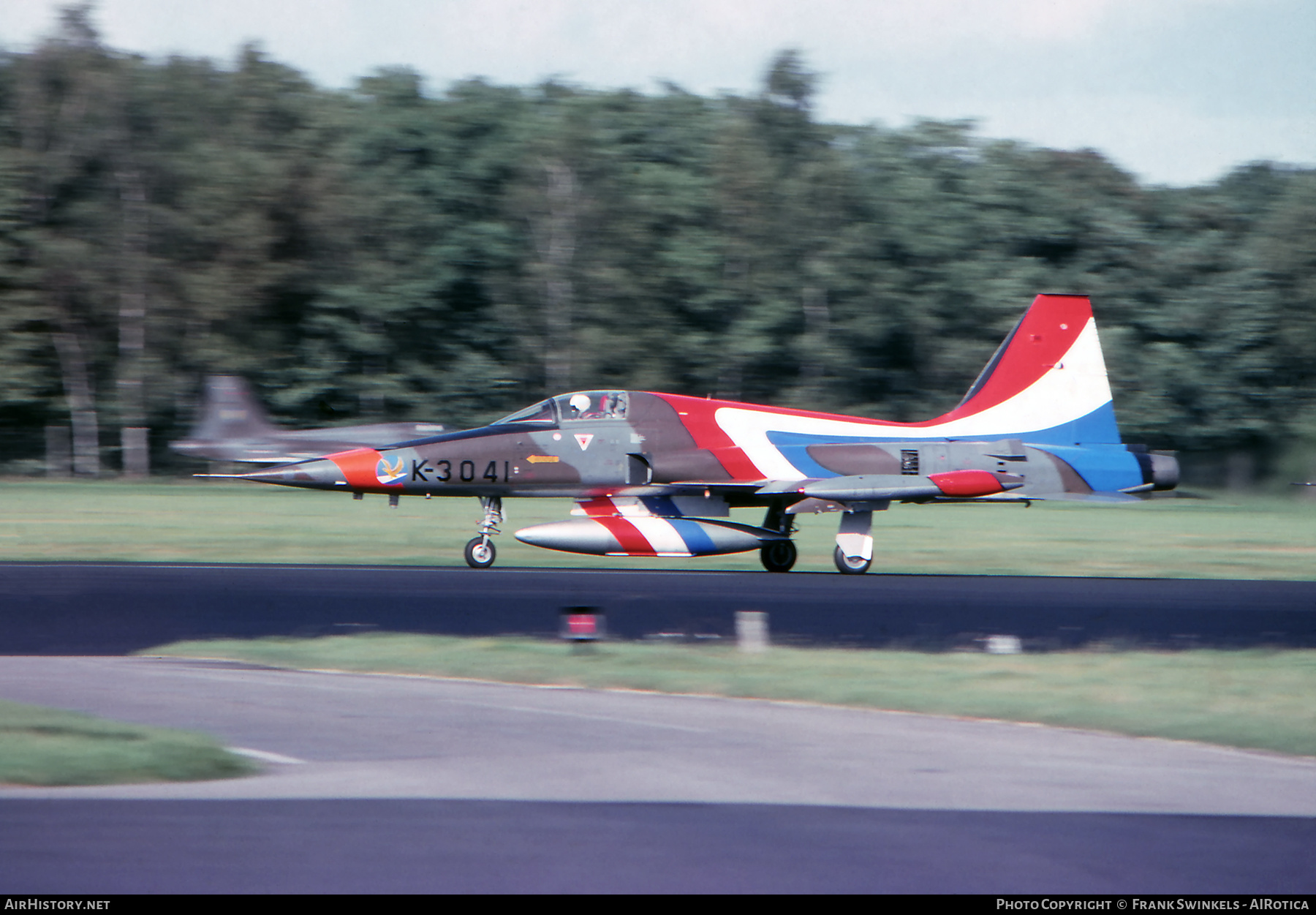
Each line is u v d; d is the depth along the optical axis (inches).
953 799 981.2
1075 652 1781.5
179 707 1282.0
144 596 2111.2
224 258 6402.6
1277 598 2465.6
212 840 834.8
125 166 6530.5
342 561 2876.5
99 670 1496.1
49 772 981.2
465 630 1841.8
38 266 6284.5
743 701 1391.5
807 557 3302.2
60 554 2851.9
